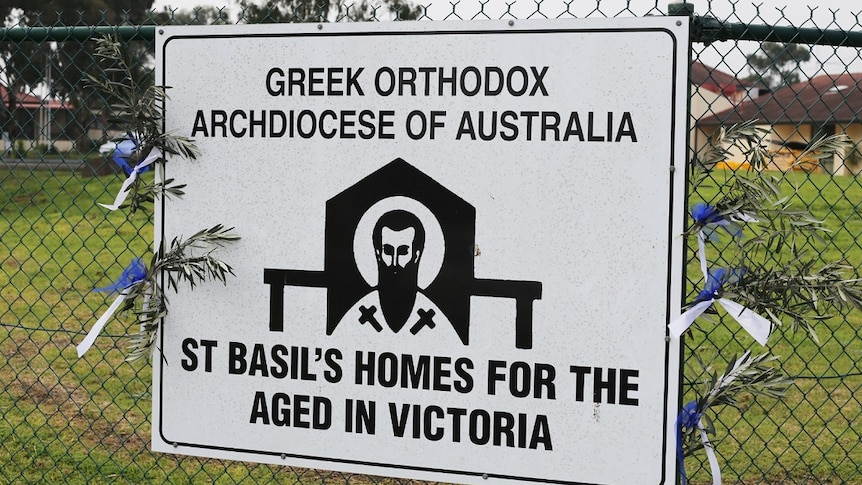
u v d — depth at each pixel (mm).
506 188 2668
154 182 2953
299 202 2844
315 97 2818
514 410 2695
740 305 2580
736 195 2623
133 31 3232
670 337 2576
